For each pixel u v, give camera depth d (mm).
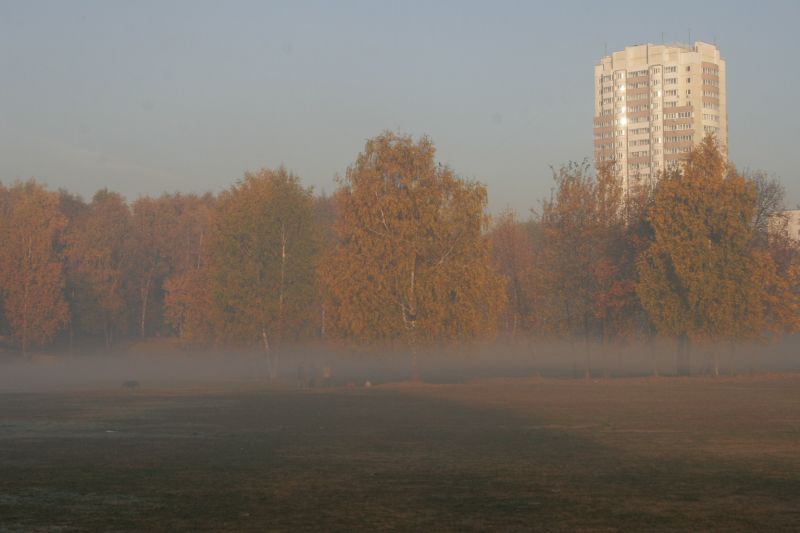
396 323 71812
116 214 142625
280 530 16391
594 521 17031
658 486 21125
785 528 16297
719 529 16250
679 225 72250
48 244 111188
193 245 145375
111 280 127250
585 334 78562
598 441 30703
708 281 70375
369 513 18031
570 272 77188
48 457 27562
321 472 23953
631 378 72000
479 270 72438
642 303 72875
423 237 73188
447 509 18406
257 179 95875
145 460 26688
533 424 37188
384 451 28547
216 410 46656
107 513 18188
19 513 18219
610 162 79688
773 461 25297
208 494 20516
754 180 80750
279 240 92688
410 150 74812
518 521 17078
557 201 78625
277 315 90938
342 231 74750
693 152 74812
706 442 30031
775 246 77375
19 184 147500
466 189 74875
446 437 32594
